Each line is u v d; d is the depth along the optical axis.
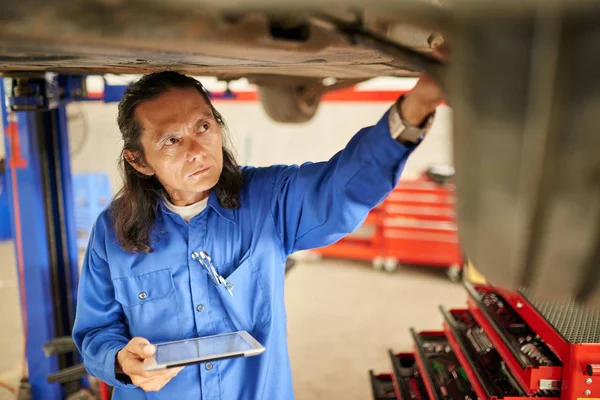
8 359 3.06
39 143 2.21
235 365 1.09
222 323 1.09
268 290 1.10
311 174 1.01
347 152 0.83
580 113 0.39
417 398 1.97
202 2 0.41
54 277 2.35
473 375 1.62
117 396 1.19
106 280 1.15
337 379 2.88
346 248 4.57
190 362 0.88
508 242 0.44
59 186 2.31
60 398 2.42
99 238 1.14
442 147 4.62
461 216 0.48
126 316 1.14
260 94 2.43
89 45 0.48
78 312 1.17
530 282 0.47
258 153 5.31
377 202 0.85
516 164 0.41
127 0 0.39
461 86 0.43
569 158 0.40
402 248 4.33
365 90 4.82
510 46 0.38
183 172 0.96
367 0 0.43
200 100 0.98
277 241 1.11
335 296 4.00
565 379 1.27
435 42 0.53
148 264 1.09
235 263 1.10
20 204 2.24
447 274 4.42
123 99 1.00
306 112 2.34
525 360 1.37
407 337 3.34
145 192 1.09
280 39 0.51
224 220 1.11
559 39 0.37
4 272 4.50
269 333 1.10
